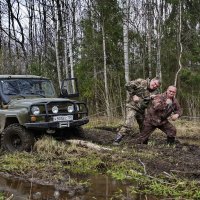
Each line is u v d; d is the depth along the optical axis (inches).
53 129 384.2
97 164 309.6
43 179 285.6
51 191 260.8
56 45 842.8
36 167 311.6
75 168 308.7
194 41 822.5
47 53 1010.1
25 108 369.1
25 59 874.1
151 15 745.6
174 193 249.8
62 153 346.9
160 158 325.7
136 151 347.9
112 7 757.3
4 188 267.9
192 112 685.9
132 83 378.0
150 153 339.9
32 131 370.9
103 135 444.1
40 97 409.1
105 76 692.7
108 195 251.8
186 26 842.8
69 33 795.4
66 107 386.3
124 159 320.5
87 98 755.4
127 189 262.8
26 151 363.6
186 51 810.8
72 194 254.4
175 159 321.4
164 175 279.1
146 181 272.2
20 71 799.1
